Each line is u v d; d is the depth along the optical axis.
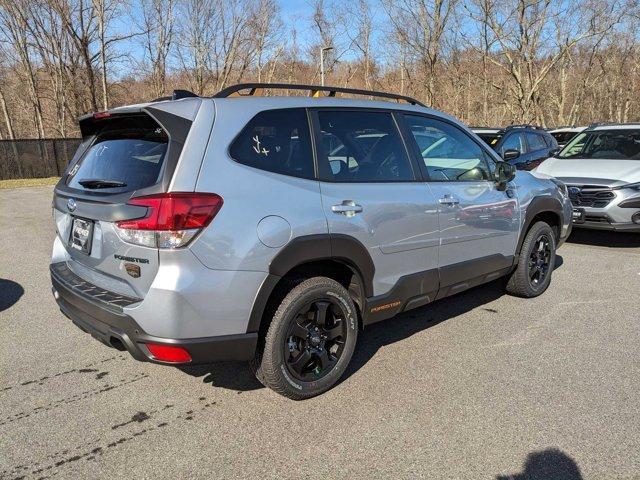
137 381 3.48
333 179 3.20
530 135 10.22
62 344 4.08
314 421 2.99
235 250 2.70
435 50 27.94
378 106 3.66
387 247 3.43
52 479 2.51
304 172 3.08
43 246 7.82
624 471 2.54
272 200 2.86
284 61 41.06
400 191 3.51
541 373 3.53
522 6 27.55
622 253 7.07
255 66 38.25
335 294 3.21
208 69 36.19
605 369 3.58
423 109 4.02
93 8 26.64
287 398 3.23
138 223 2.59
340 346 3.33
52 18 28.14
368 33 37.62
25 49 30.03
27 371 3.62
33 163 21.42
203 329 2.68
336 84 42.25
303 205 2.97
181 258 2.57
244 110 2.95
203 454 2.70
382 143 3.59
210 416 3.05
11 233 8.93
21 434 2.87
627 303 4.95
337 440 2.80
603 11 27.84
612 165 7.57
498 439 2.80
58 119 32.06
